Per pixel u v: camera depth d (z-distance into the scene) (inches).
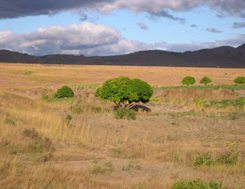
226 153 877.2
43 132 998.4
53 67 6688.0
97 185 561.0
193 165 796.0
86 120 1486.2
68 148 928.9
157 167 778.8
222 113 1765.5
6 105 1250.6
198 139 1169.4
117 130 1311.5
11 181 495.8
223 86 3193.9
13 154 766.5
